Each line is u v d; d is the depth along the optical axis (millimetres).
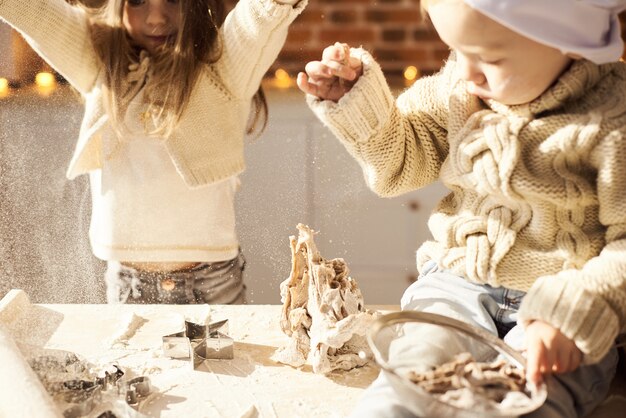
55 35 1552
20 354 1003
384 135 1046
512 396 841
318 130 2754
